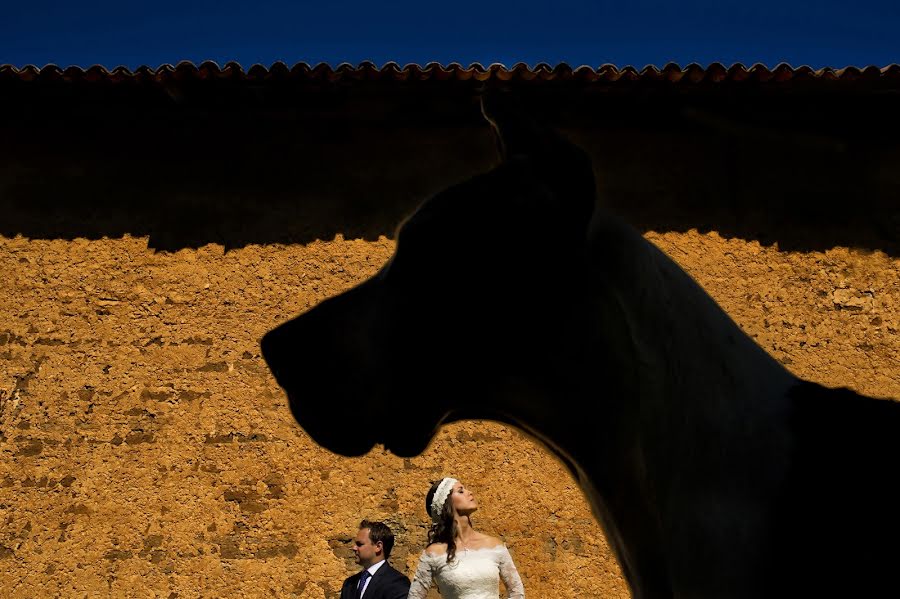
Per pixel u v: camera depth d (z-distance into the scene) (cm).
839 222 797
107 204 797
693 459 122
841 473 116
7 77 737
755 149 805
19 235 789
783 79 723
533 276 123
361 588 527
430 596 699
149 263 782
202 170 802
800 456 119
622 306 125
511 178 125
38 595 709
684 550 119
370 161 803
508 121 128
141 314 771
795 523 114
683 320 128
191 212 794
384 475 725
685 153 804
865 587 108
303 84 738
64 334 767
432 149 805
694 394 124
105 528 721
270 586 705
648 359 124
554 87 735
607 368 123
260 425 739
